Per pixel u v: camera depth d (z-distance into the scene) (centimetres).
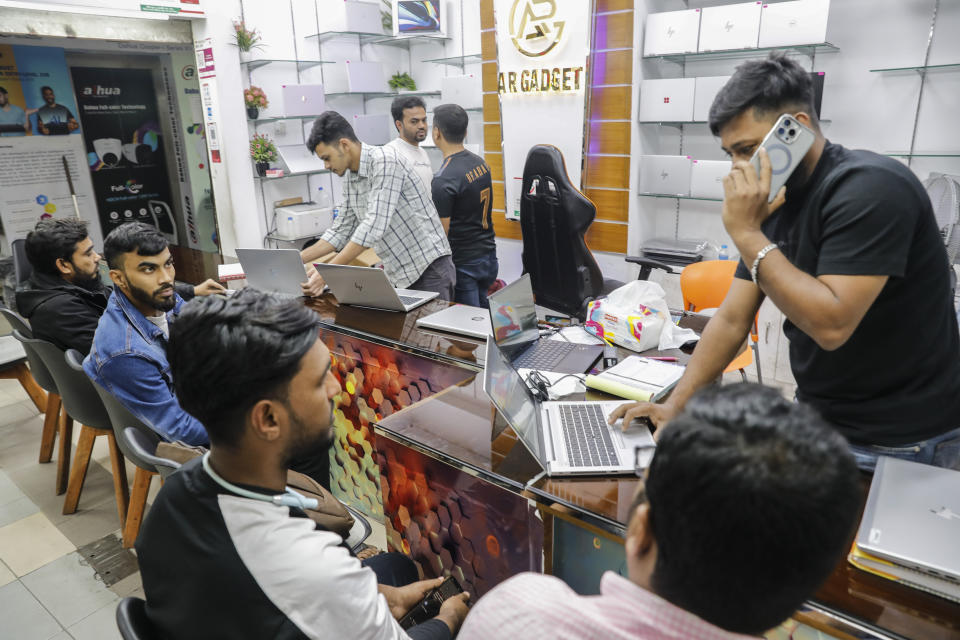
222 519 87
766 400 54
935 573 88
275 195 519
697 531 49
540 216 327
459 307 254
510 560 148
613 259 429
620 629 53
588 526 117
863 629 87
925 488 104
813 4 313
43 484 279
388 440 164
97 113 509
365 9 491
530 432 136
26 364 309
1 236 462
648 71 391
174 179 563
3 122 451
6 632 196
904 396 119
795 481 46
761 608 50
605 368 192
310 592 87
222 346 83
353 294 256
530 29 411
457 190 345
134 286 194
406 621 130
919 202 107
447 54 520
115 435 212
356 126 512
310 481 128
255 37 470
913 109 331
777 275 113
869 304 108
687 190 383
